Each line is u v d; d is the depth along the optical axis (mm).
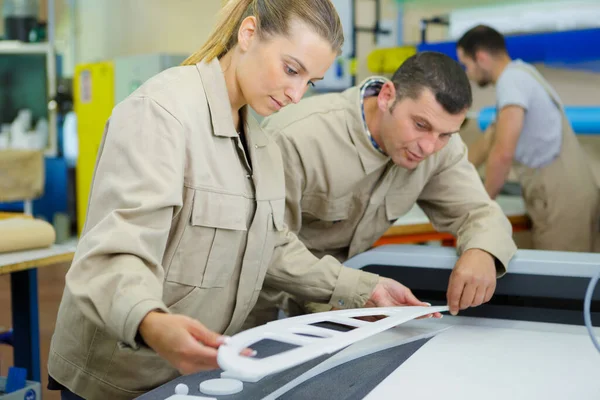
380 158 1644
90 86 5039
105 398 1316
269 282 1477
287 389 1066
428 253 1625
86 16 6457
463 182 1760
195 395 1028
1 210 5840
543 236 3234
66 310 1304
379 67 4172
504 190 3951
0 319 3846
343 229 1788
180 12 5926
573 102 3846
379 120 1597
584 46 3467
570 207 3143
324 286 1438
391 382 1115
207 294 1280
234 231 1263
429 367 1190
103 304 974
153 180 1078
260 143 1339
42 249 2148
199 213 1205
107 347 1270
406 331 1405
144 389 1315
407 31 4512
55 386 1385
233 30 1238
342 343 995
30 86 5730
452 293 1457
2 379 1931
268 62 1161
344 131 1631
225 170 1236
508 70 3084
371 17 4637
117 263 1005
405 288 1444
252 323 1780
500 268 1518
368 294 1433
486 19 4125
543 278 1494
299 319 1145
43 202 5816
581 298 1466
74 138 5703
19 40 5637
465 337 1382
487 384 1111
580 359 1244
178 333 890
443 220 1811
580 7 3750
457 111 1467
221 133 1220
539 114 3062
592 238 3203
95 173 1142
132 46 6246
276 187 1358
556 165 3117
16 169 4895
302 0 1136
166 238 1109
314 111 1660
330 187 1668
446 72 1464
